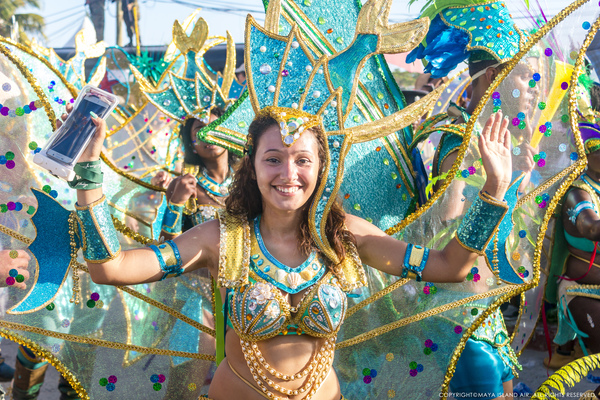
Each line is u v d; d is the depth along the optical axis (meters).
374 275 2.35
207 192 3.15
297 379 1.75
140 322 2.43
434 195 2.23
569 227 3.07
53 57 2.73
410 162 2.59
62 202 2.26
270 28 2.26
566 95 2.18
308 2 2.36
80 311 2.32
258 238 1.81
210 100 3.09
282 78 1.94
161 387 2.49
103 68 3.15
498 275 2.06
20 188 2.16
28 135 2.14
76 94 2.22
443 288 2.36
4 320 2.16
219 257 1.79
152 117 4.13
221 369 1.87
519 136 2.19
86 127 1.66
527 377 3.67
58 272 1.99
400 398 2.44
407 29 2.04
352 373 2.45
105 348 2.39
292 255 1.81
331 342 1.83
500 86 2.20
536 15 2.46
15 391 3.11
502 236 2.09
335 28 2.38
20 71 2.09
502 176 1.79
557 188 2.21
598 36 2.81
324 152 1.76
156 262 1.77
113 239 1.71
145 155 4.08
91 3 8.73
